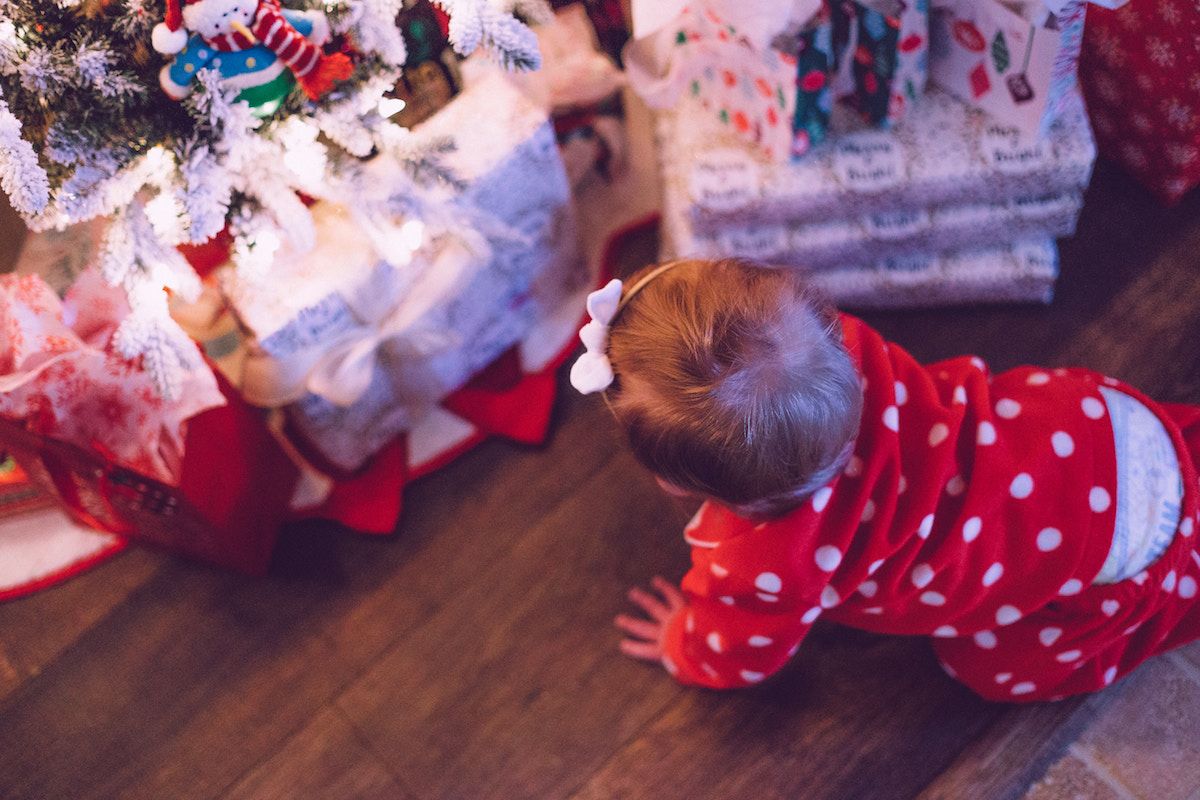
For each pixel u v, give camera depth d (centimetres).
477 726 117
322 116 88
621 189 143
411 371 121
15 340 88
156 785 116
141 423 98
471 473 129
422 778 115
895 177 117
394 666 120
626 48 123
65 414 93
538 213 117
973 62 114
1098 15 123
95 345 97
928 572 87
